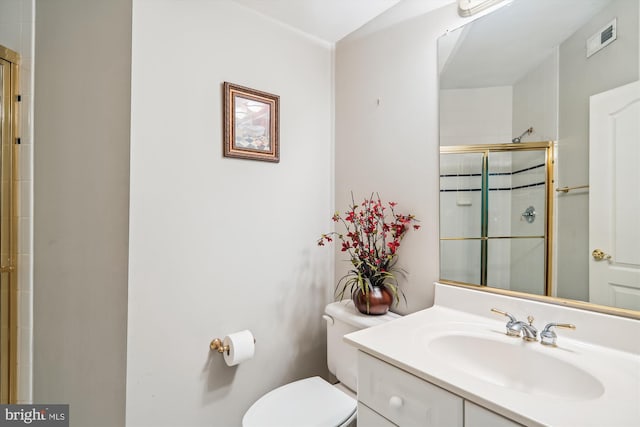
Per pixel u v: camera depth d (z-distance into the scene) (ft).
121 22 3.94
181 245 4.27
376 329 3.58
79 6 4.42
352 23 5.49
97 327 4.18
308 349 5.81
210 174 4.54
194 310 4.39
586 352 2.96
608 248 3.01
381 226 5.18
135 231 3.88
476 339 3.40
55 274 4.69
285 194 5.45
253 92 4.97
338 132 6.05
